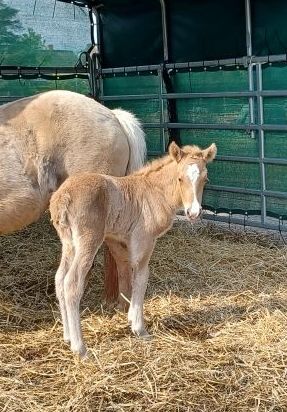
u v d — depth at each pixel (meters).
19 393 2.95
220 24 5.54
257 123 5.24
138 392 2.93
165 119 5.84
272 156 5.21
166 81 5.75
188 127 5.68
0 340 3.46
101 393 2.92
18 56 5.96
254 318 3.69
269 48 5.27
